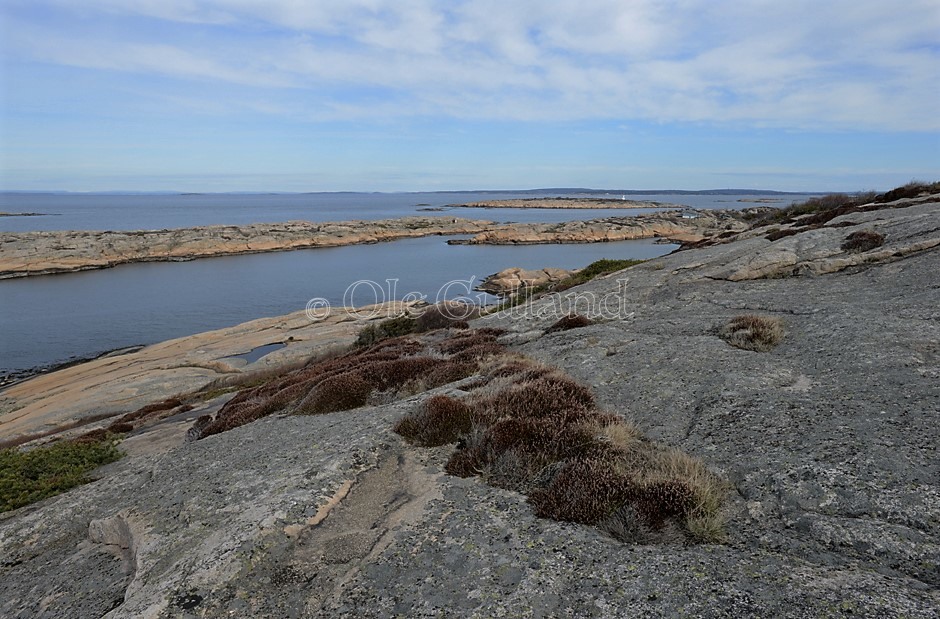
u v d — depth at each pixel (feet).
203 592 17.39
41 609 20.22
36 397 106.52
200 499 24.50
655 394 30.48
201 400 84.84
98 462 42.57
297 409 40.78
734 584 14.65
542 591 15.69
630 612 14.30
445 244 418.72
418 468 25.31
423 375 42.24
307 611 16.55
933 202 85.66
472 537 18.95
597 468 20.90
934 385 25.25
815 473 19.54
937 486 17.80
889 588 13.67
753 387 28.91
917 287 45.85
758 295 55.36
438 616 15.39
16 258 288.92
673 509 18.30
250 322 159.43
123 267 309.63
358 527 20.98
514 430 25.00
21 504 34.35
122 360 129.39
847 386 27.12
